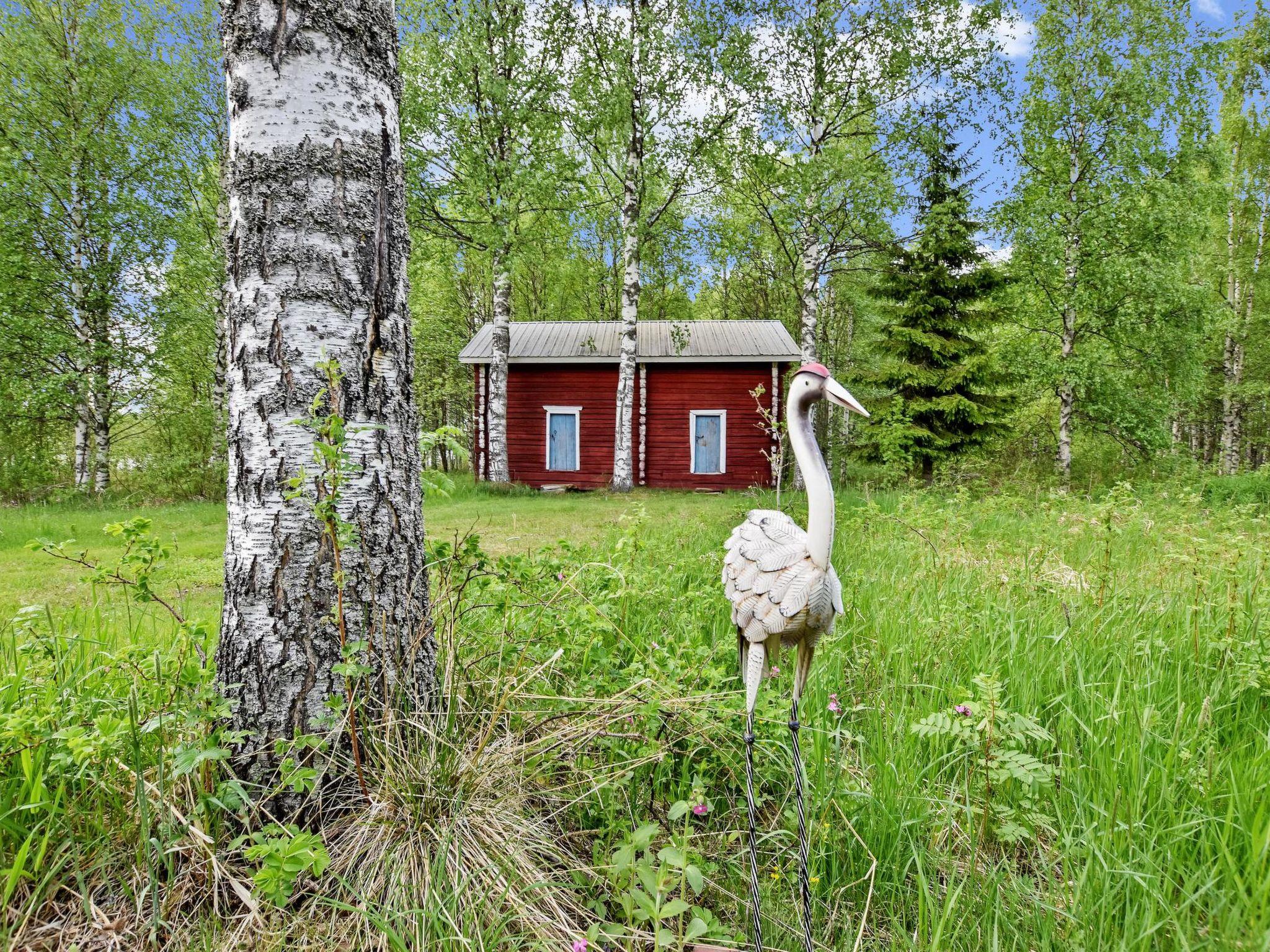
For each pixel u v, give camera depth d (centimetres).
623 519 418
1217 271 2016
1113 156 1379
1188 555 469
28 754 211
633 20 1456
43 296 1439
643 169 1516
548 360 1758
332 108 235
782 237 1630
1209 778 229
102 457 1559
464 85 1408
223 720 234
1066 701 301
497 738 261
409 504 255
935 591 462
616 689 282
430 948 184
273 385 230
